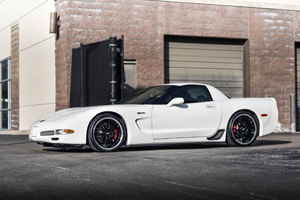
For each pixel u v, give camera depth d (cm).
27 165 561
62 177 468
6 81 1855
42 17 1471
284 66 1484
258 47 1457
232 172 487
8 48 1802
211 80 1427
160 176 468
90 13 1296
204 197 370
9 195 385
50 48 1406
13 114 1741
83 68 1193
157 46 1352
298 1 1509
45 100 1442
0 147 859
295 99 1520
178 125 772
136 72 1333
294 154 643
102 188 408
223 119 804
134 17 1332
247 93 1452
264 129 838
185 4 1384
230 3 1427
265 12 1466
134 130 742
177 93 793
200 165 540
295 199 362
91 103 1152
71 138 714
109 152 721
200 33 1401
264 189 400
